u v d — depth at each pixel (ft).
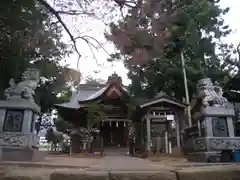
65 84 77.66
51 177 8.61
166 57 55.98
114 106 69.46
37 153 24.11
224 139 24.77
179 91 65.10
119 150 68.03
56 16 23.89
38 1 24.56
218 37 66.54
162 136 56.13
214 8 51.70
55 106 66.80
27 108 24.32
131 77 69.05
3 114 23.93
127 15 19.21
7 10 25.11
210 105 26.91
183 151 44.01
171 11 18.35
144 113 55.52
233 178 9.36
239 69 62.75
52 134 75.61
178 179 9.11
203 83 28.76
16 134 23.24
